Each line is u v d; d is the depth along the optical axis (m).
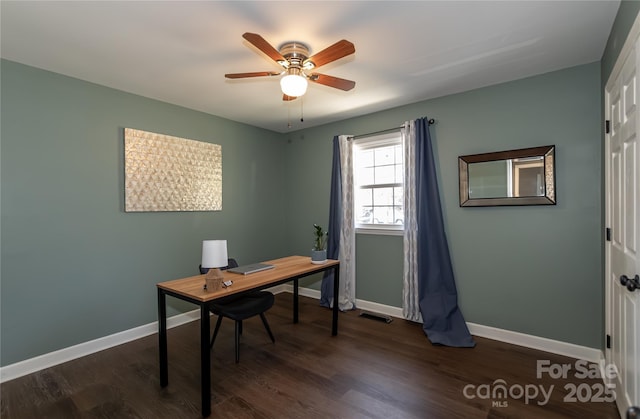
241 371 2.43
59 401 2.07
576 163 2.58
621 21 1.77
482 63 2.52
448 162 3.23
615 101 1.99
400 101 3.42
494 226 2.97
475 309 3.08
